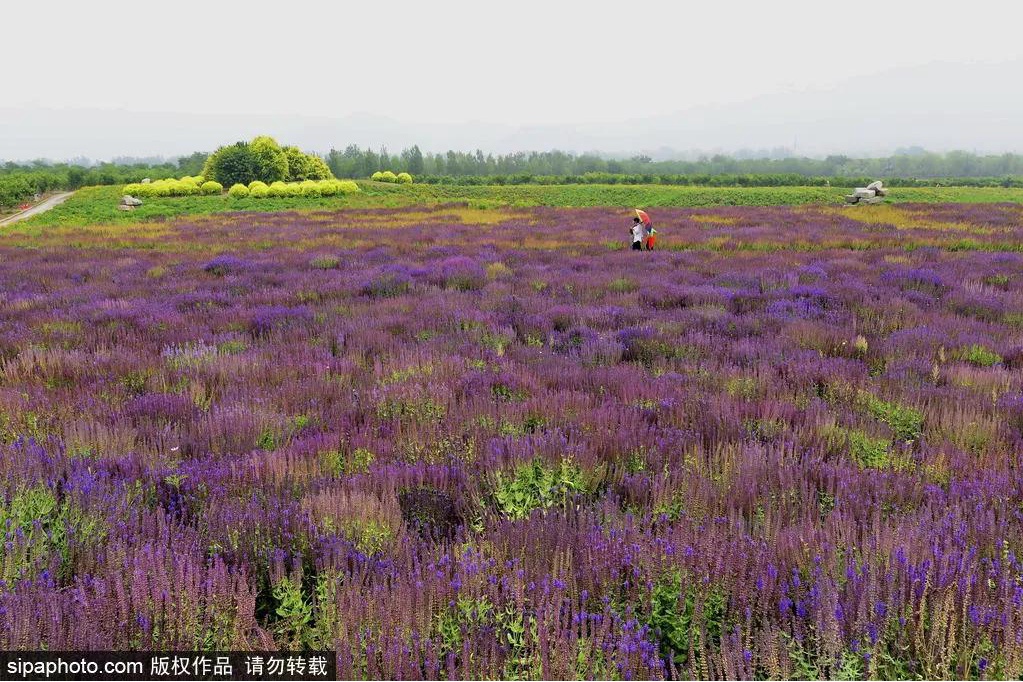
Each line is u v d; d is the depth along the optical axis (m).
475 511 4.27
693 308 12.44
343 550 3.45
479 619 2.91
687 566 3.21
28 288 16.27
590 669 2.55
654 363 8.91
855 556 3.30
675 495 4.32
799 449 5.34
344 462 5.28
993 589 2.95
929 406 6.49
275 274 17.92
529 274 17.53
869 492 4.36
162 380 7.54
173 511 4.08
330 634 2.82
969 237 25.33
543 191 70.69
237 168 76.94
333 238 29.00
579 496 4.43
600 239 27.78
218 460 5.13
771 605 2.95
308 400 6.96
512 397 6.98
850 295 13.62
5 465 4.45
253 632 2.87
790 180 87.19
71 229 34.59
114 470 4.79
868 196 50.47
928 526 3.64
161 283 16.83
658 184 87.12
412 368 7.99
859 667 2.58
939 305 12.96
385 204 57.50
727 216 38.78
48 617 2.71
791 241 25.19
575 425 5.93
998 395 7.09
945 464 4.98
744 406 6.42
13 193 61.31
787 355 8.98
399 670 2.48
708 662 2.68
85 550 3.44
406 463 4.97
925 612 2.77
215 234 31.72
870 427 5.83
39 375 7.77
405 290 15.34
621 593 3.21
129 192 60.38
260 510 3.95
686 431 5.76
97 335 10.46
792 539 3.42
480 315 11.65
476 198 63.78
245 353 9.06
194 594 2.88
